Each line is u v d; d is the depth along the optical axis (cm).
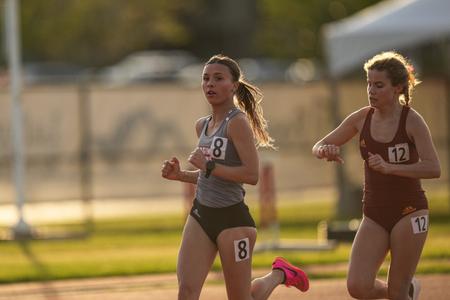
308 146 4656
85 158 4453
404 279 1761
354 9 8181
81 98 4441
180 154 4541
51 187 4422
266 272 2809
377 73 1727
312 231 3909
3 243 3709
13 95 3903
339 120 4525
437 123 4578
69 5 9256
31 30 9144
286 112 4641
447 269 2734
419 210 1742
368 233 1756
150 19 9881
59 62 10581
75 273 2859
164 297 2447
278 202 4994
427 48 5406
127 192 4497
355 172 4512
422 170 1703
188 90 4541
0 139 4350
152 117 4516
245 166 1664
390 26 4272
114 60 10981
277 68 10369
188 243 1688
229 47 13962
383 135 1744
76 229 4081
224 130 1681
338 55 4409
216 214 1675
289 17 8431
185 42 13500
